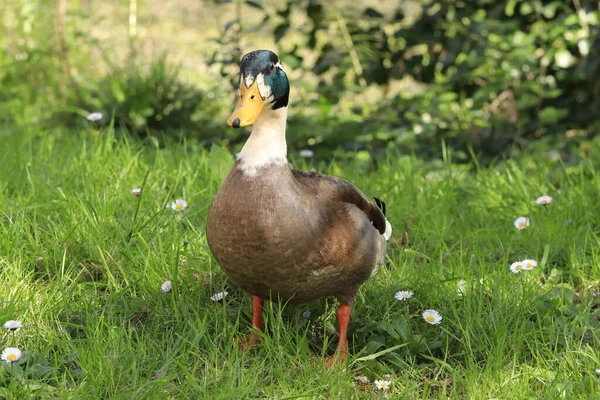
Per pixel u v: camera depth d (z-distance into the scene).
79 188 6.15
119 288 4.98
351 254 4.21
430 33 8.77
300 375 4.24
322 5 8.80
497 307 4.78
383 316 4.88
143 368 4.23
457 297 4.96
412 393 4.21
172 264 5.14
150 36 11.84
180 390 4.02
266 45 11.55
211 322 4.71
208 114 9.00
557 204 6.33
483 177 7.02
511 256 5.79
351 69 9.50
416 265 5.46
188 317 4.64
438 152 8.09
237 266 4.15
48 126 8.59
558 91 8.60
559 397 3.99
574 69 8.95
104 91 8.89
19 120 8.70
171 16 12.89
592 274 5.44
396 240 5.88
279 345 4.32
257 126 4.09
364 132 8.11
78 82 9.45
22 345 4.40
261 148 4.06
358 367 4.37
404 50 8.87
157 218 5.61
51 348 4.34
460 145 8.26
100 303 4.82
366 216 4.35
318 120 8.48
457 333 4.66
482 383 4.18
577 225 6.06
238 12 8.65
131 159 6.59
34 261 5.23
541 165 7.64
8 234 5.27
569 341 4.50
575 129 8.96
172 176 6.33
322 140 8.25
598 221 6.07
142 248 5.32
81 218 5.55
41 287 4.97
